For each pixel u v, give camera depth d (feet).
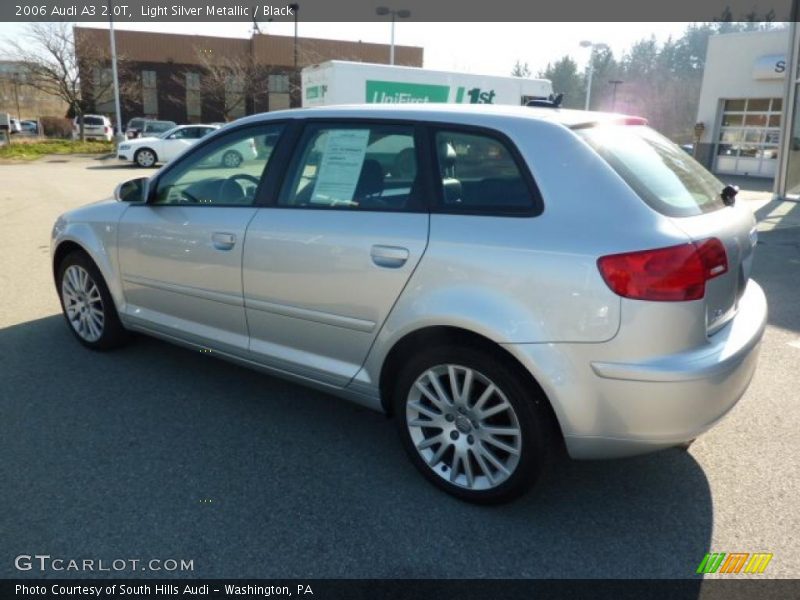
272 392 13.08
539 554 8.41
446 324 8.89
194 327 12.51
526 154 8.80
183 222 12.11
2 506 9.13
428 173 9.50
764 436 11.47
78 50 130.52
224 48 156.46
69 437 11.10
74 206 39.81
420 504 9.43
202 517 9.01
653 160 9.45
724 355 8.25
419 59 156.66
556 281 8.12
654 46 298.97
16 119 149.38
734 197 10.32
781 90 66.95
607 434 8.24
